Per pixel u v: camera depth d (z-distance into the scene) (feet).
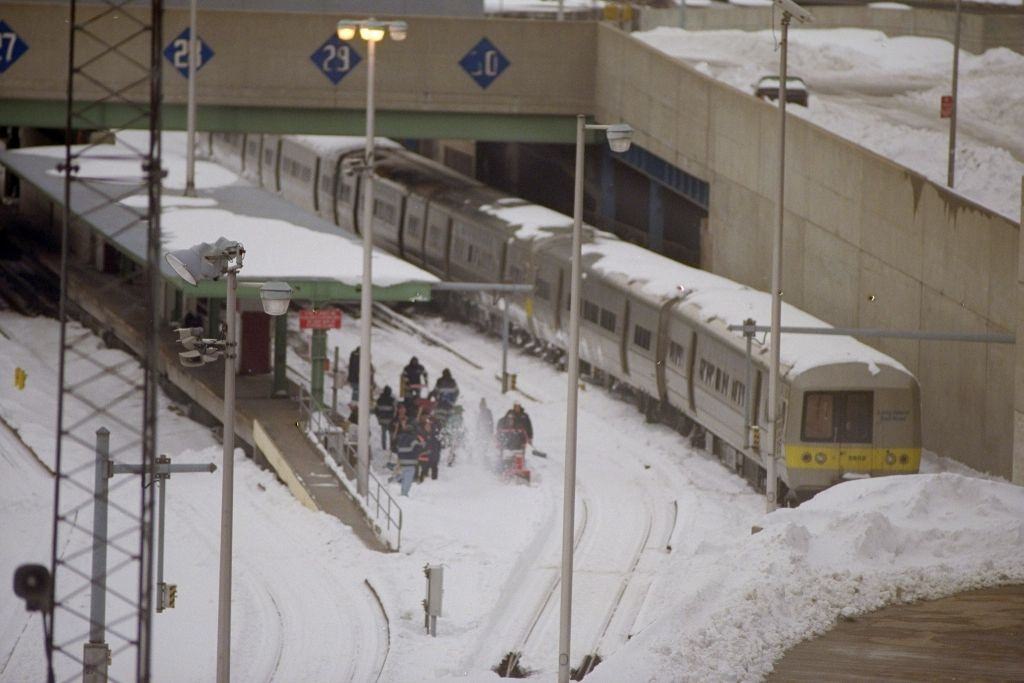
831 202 421.18
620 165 572.51
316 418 382.63
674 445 398.01
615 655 206.18
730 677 192.65
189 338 211.61
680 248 524.93
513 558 297.94
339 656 249.55
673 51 587.27
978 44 586.86
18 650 254.06
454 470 368.48
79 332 499.10
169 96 510.58
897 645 203.82
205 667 245.65
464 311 540.11
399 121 521.24
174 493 347.15
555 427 413.59
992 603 220.84
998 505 258.16
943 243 380.17
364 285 331.36
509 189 637.30
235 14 506.07
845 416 336.49
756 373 355.56
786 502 349.00
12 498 338.75
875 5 651.25
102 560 206.90
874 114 509.76
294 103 510.58
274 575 291.17
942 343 382.83
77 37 499.10
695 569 265.13
